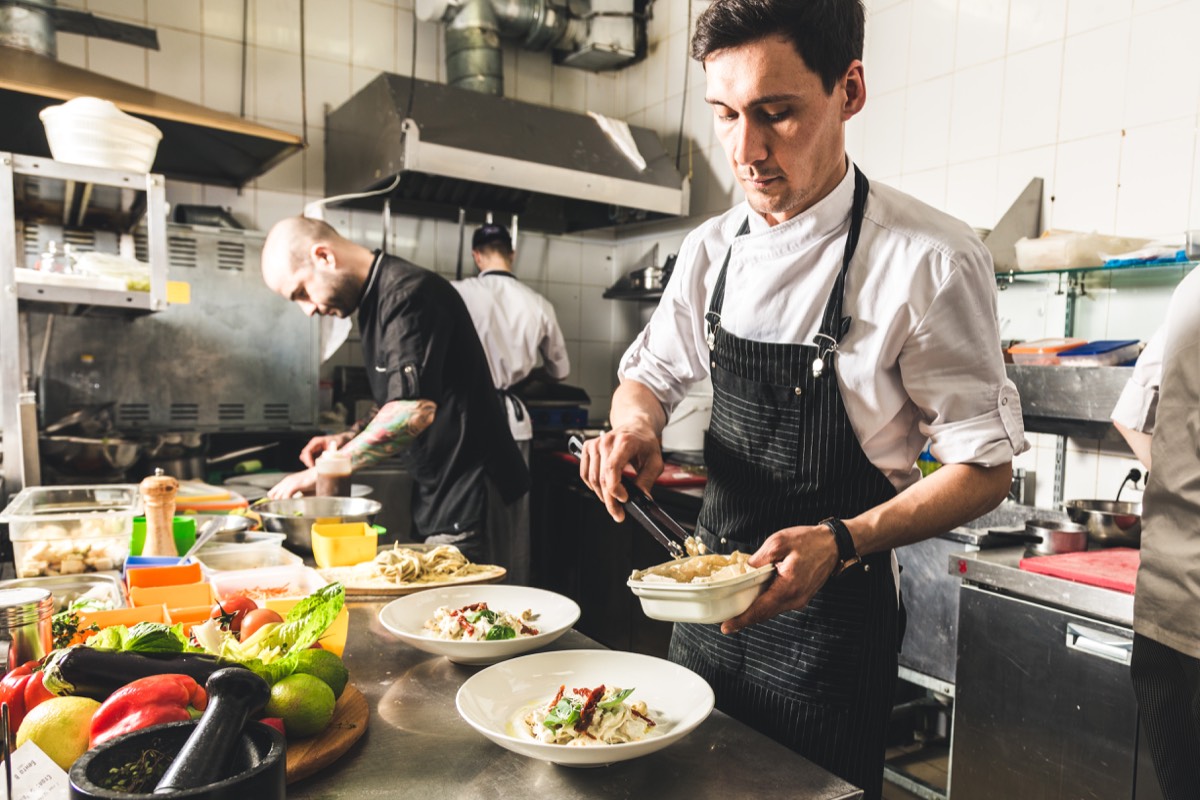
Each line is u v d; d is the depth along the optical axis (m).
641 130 4.12
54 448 2.52
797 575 1.00
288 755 0.83
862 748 1.23
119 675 0.80
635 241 4.64
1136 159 2.43
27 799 0.72
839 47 1.03
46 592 1.03
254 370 3.39
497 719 0.97
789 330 1.26
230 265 3.32
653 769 0.87
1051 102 2.65
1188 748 1.52
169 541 1.54
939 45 3.00
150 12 3.58
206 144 3.24
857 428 1.23
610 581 3.49
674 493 3.06
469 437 2.52
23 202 2.67
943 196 2.99
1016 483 2.67
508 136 3.64
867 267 1.19
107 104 2.25
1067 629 1.77
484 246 3.84
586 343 4.74
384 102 3.47
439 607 1.33
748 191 1.15
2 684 0.86
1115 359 2.22
